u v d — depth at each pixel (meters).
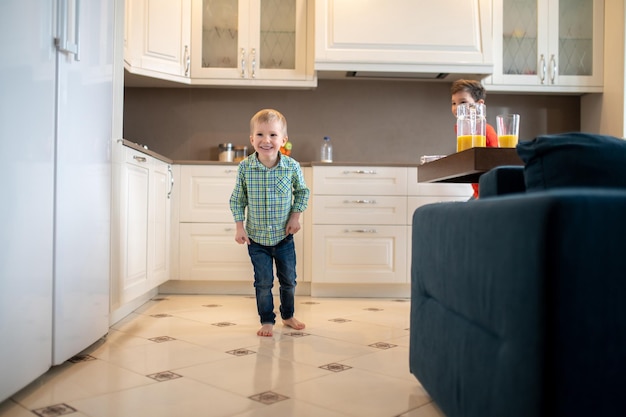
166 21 3.68
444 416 1.40
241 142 4.12
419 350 1.60
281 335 2.43
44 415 1.38
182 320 2.77
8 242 1.42
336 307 3.28
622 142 1.06
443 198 3.67
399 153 4.17
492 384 1.03
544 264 0.86
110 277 2.32
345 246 3.66
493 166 1.58
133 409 1.44
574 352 0.85
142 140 4.09
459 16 3.78
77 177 1.88
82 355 2.02
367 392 1.61
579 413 0.84
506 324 0.97
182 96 4.11
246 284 3.77
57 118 1.72
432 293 1.48
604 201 0.87
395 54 3.75
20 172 1.49
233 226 3.68
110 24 2.23
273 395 1.57
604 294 0.85
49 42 1.67
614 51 3.82
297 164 2.60
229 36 3.88
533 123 4.20
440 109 4.18
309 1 3.87
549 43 3.92
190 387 1.64
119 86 2.44
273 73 3.86
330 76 4.00
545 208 0.86
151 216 3.09
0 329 1.38
